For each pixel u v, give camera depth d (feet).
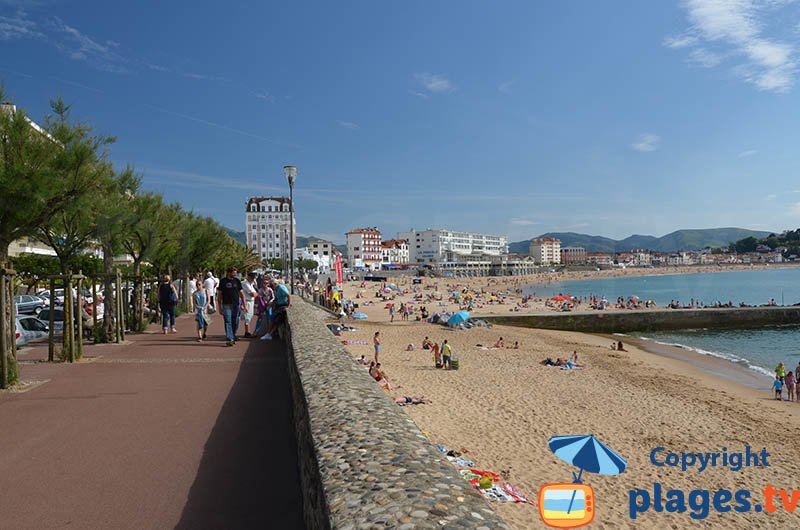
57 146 34.01
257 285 88.17
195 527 13.82
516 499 33.42
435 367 85.61
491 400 62.39
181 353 44.11
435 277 585.22
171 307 60.39
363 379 19.65
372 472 10.04
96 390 29.94
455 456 41.37
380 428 13.11
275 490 16.29
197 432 22.15
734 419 60.08
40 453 19.48
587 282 642.22
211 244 100.73
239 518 14.37
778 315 202.80
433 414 54.60
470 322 155.94
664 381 84.58
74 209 36.29
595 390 71.61
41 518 14.23
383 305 265.95
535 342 127.95
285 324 50.08
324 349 27.22
